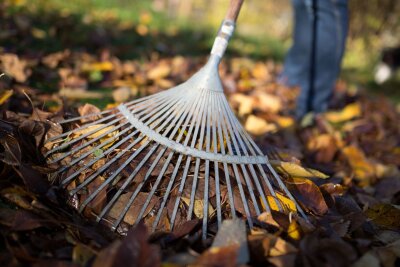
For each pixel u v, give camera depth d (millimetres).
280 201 685
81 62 1313
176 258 525
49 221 586
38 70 1177
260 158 723
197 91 771
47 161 712
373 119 1425
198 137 743
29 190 622
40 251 562
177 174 703
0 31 1362
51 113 833
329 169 999
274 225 622
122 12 2381
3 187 628
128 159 695
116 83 1244
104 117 819
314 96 1378
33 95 990
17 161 647
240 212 667
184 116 750
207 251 507
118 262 485
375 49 2863
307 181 725
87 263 539
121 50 1633
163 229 645
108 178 672
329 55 1322
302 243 550
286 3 3217
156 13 2721
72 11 2020
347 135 1240
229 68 1686
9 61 1055
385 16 2801
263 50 2465
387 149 1193
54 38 1563
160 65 1421
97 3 2396
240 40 2525
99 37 1679
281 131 1161
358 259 568
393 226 727
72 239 584
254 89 1459
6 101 854
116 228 637
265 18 3328
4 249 557
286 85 1450
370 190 939
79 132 761
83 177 690
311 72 1370
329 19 1275
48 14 1801
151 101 789
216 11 3191
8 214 590
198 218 661
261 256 553
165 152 720
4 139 667
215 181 684
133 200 659
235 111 1240
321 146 1087
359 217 656
